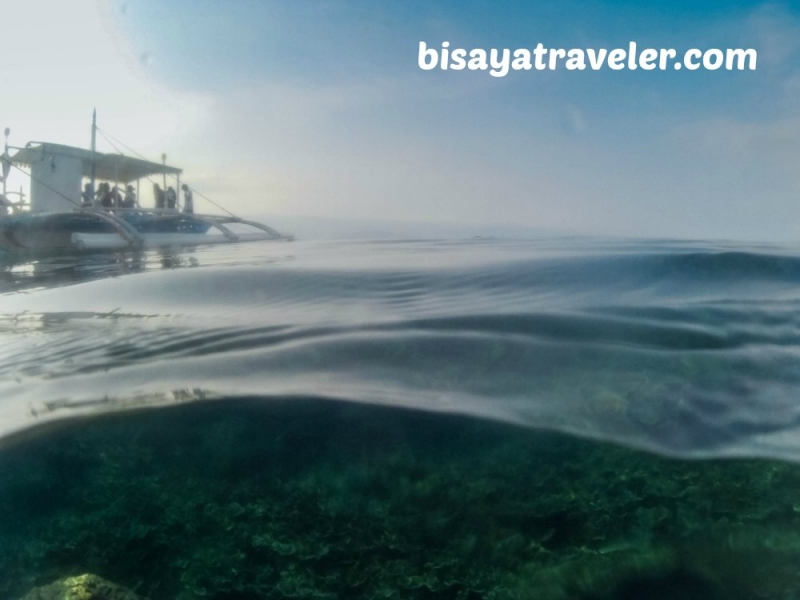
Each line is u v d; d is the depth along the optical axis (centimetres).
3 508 282
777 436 301
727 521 266
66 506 283
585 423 307
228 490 290
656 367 355
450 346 381
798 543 253
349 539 270
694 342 384
